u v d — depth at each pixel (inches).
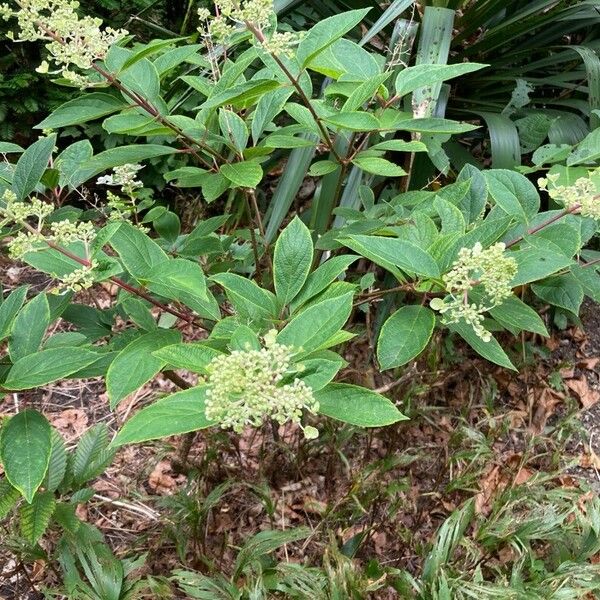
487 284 27.6
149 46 30.6
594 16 70.0
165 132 35.8
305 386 22.9
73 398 63.3
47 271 30.1
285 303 29.3
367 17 69.2
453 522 39.6
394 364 28.0
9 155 85.1
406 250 28.0
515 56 71.4
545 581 37.9
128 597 35.4
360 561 47.5
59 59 31.2
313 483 52.9
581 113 71.7
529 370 62.7
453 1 62.3
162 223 43.2
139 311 35.3
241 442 56.1
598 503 42.1
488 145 76.4
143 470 48.1
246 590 36.5
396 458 45.5
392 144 37.8
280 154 72.2
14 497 31.8
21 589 45.2
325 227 54.2
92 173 39.7
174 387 63.9
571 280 36.2
